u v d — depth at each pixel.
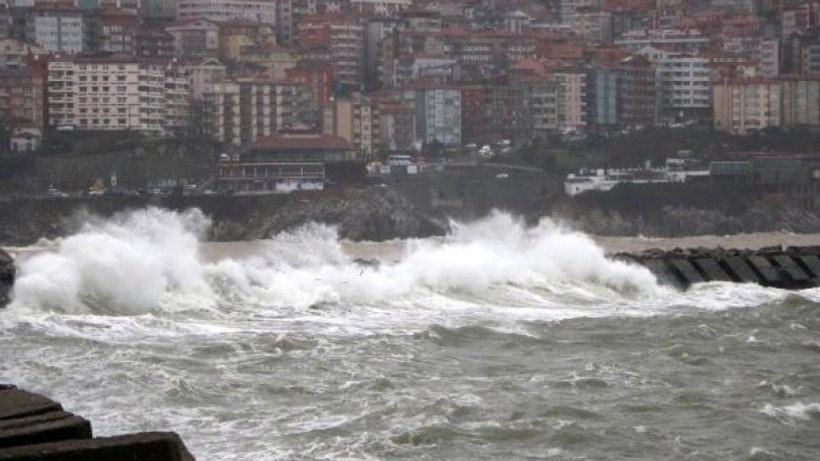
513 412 120.00
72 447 83.00
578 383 132.25
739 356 149.75
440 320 169.25
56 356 138.62
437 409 119.38
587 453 110.44
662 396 128.12
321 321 165.75
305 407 120.81
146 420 115.50
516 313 177.75
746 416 122.19
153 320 160.50
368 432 113.12
